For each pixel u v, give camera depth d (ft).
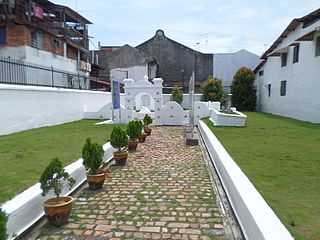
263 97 79.36
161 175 18.85
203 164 21.81
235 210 12.26
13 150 21.63
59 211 11.26
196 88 117.50
